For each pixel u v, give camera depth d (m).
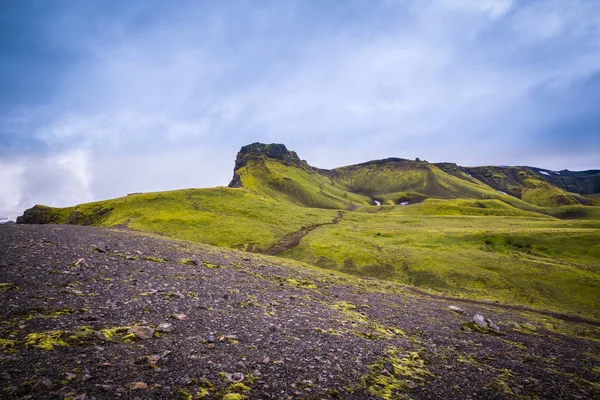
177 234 101.19
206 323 15.21
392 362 14.22
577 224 141.25
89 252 26.36
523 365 17.31
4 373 8.20
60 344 10.48
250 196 181.50
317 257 83.06
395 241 103.69
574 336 31.05
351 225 141.38
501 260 79.06
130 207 135.00
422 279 68.56
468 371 14.89
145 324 13.71
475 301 50.19
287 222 133.62
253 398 9.08
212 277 26.86
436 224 155.62
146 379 9.11
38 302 14.23
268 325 16.61
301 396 9.67
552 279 66.50
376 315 25.30
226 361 11.27
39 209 147.88
